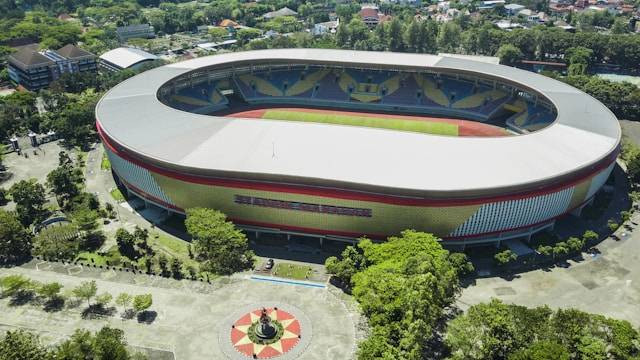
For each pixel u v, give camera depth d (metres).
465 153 128.00
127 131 141.88
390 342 87.00
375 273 99.56
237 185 123.38
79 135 187.12
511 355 81.75
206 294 109.62
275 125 143.12
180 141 135.38
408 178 117.75
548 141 135.38
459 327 88.19
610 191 151.62
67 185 146.75
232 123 144.75
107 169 169.00
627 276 115.00
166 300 107.81
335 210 121.75
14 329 100.00
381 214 119.81
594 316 88.06
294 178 119.00
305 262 120.50
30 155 180.38
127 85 181.12
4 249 120.12
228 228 118.62
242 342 96.88
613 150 133.25
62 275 115.62
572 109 159.50
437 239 115.62
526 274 115.75
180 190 129.75
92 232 130.62
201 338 97.88
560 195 123.69
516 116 192.88
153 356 93.62
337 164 123.31
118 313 104.44
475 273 116.19
